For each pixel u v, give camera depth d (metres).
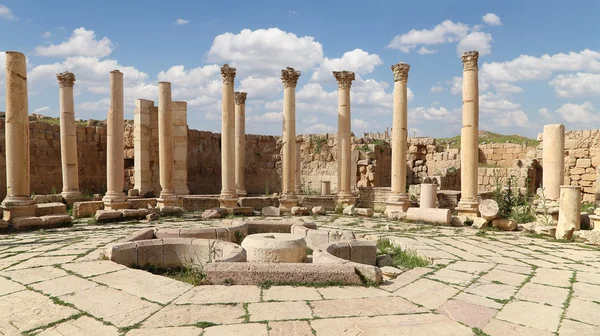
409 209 16.08
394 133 18.09
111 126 17.67
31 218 13.33
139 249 8.58
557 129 14.72
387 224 15.05
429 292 6.46
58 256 8.88
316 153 31.52
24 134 14.09
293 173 20.14
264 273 6.64
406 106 18.05
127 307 5.63
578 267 8.35
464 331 4.97
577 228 11.98
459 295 6.35
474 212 15.56
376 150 29.33
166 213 17.25
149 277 7.05
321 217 17.78
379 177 29.44
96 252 9.30
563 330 5.06
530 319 5.40
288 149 20.02
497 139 41.75
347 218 17.44
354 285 6.66
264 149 32.44
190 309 5.53
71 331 4.88
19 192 14.02
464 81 16.00
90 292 6.27
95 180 25.39
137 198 20.97
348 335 4.76
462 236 12.45
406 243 10.83
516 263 8.66
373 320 5.21
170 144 20.02
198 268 7.96
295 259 8.57
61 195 19.91
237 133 24.34
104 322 5.13
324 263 7.23
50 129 23.64
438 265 8.38
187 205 20.16
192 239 8.93
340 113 21.25
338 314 5.39
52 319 5.24
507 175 25.69
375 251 9.10
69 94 20.05
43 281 6.90
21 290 6.42
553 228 12.39
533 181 25.50
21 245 10.35
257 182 32.00
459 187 29.22
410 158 31.50
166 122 19.91
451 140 43.38
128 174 25.53
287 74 20.03
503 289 6.72
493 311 5.67
